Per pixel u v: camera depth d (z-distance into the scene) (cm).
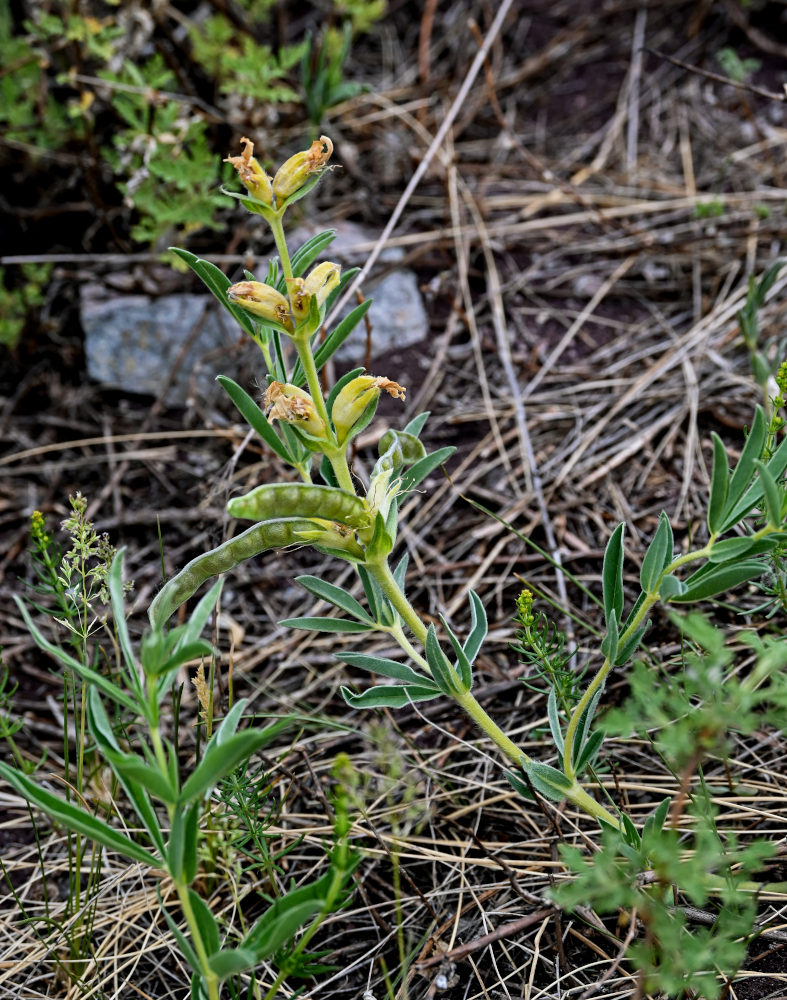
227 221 450
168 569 359
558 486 363
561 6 590
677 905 223
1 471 402
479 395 405
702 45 550
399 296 428
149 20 435
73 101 442
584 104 540
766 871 237
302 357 203
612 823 226
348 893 197
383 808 275
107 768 296
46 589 244
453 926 243
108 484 390
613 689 288
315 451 210
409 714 304
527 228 467
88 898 251
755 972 217
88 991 240
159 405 411
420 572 346
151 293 431
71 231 471
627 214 470
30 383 429
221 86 443
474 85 545
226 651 334
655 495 357
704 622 170
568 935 236
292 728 302
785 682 185
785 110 509
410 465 249
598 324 428
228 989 225
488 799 273
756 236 443
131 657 171
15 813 299
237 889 252
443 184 487
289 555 362
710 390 386
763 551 196
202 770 163
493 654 317
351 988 237
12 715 319
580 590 328
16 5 502
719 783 262
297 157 193
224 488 349
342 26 557
